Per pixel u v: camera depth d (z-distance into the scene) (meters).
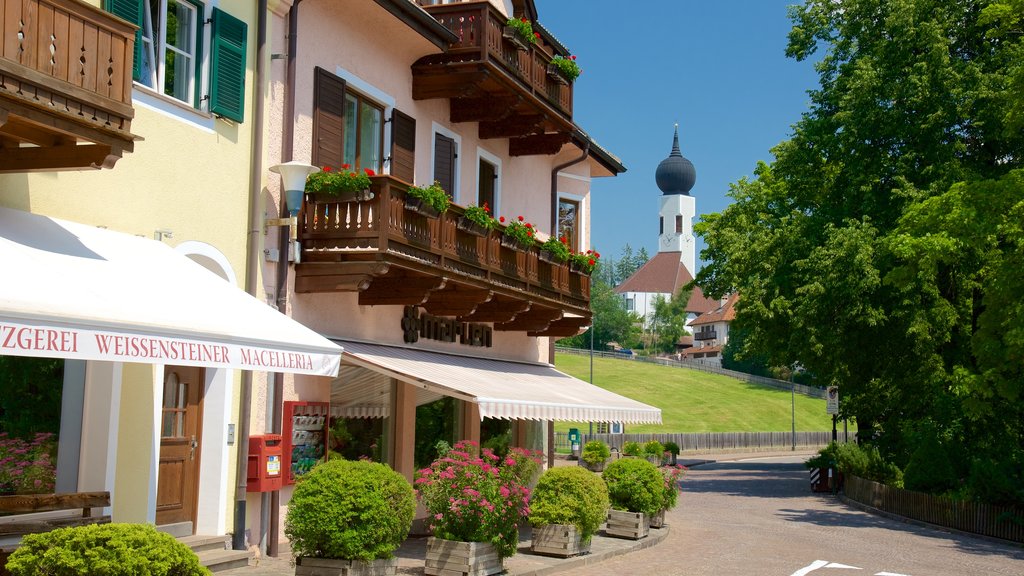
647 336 175.50
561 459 57.97
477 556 13.23
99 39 9.72
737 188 46.12
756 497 33.00
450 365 18.73
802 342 32.47
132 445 12.73
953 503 23.58
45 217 10.96
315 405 15.89
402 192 15.83
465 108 21.05
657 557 17.00
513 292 19.83
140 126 12.59
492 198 23.58
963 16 31.95
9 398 11.17
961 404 25.39
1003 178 23.72
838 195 34.66
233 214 14.41
